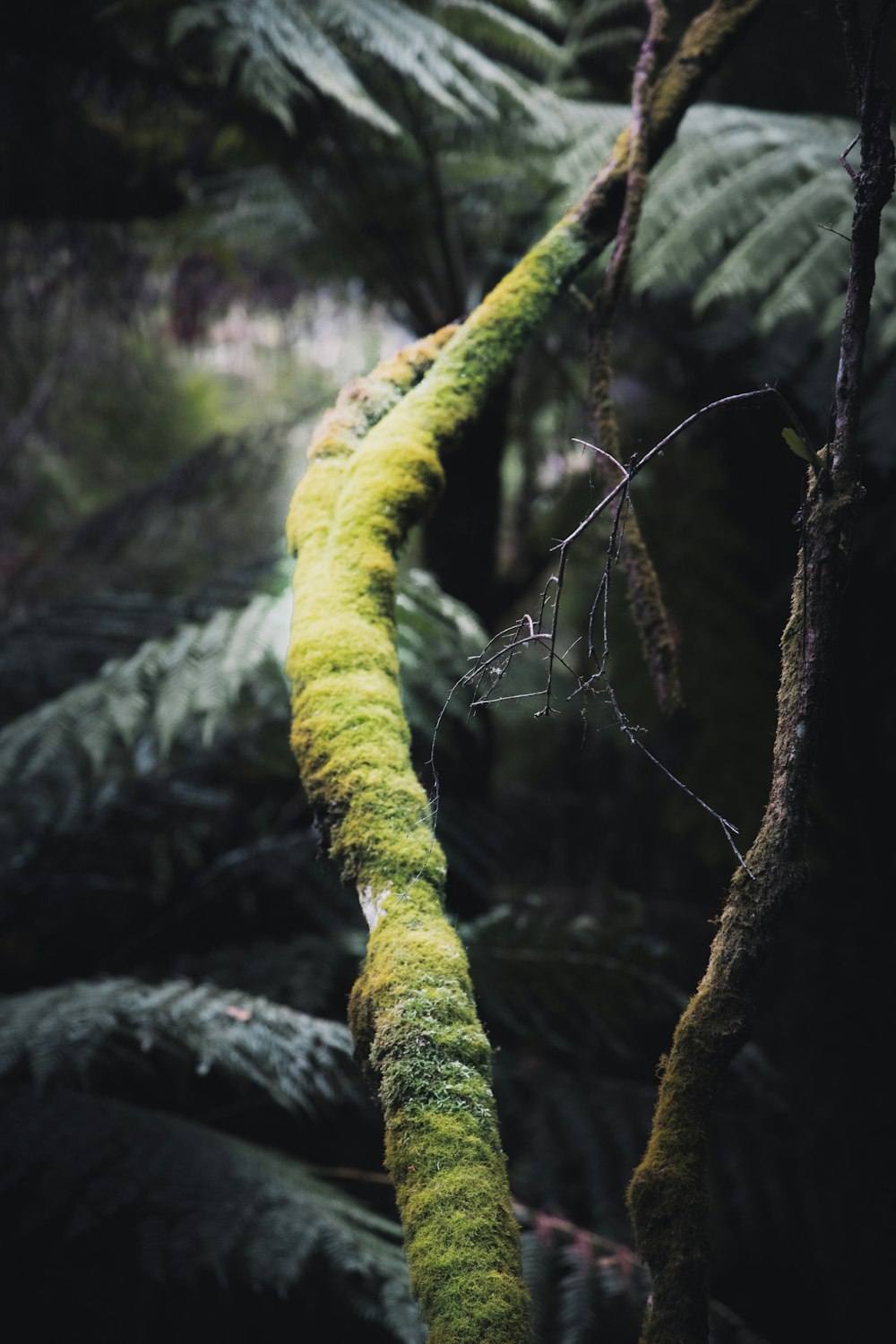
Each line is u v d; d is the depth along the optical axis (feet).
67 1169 10.64
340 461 5.88
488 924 14.16
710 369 18.11
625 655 16.83
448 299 14.79
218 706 12.19
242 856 16.55
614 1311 12.45
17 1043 10.41
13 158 16.35
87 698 12.79
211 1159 11.39
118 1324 12.09
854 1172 17.04
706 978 4.45
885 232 13.09
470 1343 3.92
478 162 14.48
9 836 14.84
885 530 16.56
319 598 5.41
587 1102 14.89
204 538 26.66
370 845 4.84
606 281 6.24
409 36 11.71
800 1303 17.16
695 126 13.93
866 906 18.37
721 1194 15.58
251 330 26.27
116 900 17.33
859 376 4.55
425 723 12.93
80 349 25.77
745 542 17.03
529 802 22.79
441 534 15.26
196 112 15.01
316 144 13.84
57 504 28.63
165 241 19.97
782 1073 18.39
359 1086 13.09
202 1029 10.82
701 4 14.38
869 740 18.51
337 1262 10.66
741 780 16.10
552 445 20.88
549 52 13.28
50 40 13.88
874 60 4.60
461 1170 4.19
